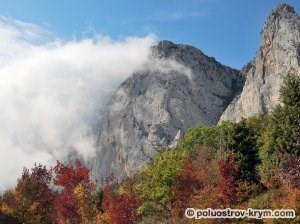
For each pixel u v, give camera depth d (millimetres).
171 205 44312
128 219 40719
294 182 34531
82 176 47250
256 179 45562
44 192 49438
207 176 43062
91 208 44094
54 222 47094
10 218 46375
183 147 79500
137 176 57781
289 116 43000
